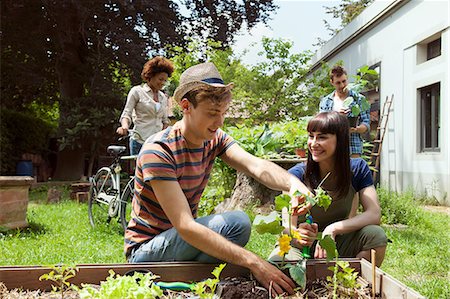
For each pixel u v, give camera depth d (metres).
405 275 3.23
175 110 5.76
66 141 11.20
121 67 12.27
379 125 10.48
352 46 12.73
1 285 1.73
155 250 2.01
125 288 1.39
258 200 5.89
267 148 6.14
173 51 12.17
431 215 6.37
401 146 10.18
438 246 4.13
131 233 2.12
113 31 11.52
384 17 10.83
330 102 5.29
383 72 10.97
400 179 10.17
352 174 2.51
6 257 3.58
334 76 5.18
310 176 2.46
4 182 4.55
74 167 12.34
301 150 5.94
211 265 1.86
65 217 5.79
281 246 1.77
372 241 2.34
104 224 5.08
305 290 1.78
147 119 5.04
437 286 2.84
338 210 2.50
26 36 12.02
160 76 5.02
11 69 12.66
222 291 1.70
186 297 1.69
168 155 1.93
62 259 3.53
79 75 12.45
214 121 1.91
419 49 9.54
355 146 5.11
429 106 9.46
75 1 10.93
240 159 2.20
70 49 12.09
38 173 13.23
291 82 12.84
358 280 1.83
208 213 6.03
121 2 11.27
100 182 5.29
